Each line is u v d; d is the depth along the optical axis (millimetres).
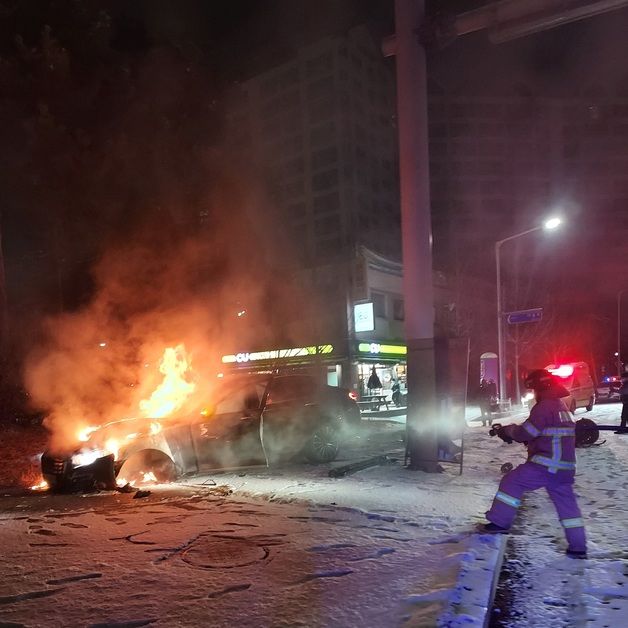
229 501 7250
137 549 5168
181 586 4191
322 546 5133
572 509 5145
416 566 4527
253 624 3525
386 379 34375
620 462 10438
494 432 5734
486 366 26328
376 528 5793
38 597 4055
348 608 3721
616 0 8289
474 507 6766
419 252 9680
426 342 9562
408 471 9469
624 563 4891
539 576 4637
